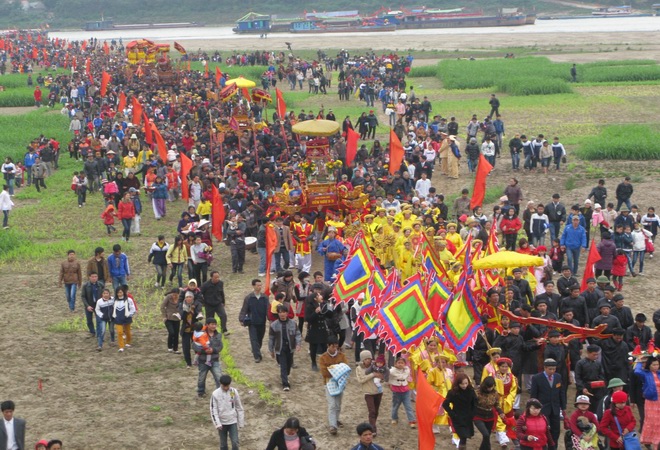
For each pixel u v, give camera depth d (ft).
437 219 162.50
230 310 144.66
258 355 121.39
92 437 99.55
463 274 102.99
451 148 243.60
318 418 103.76
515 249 167.84
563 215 171.63
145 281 163.02
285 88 481.05
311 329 116.16
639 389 96.68
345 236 163.22
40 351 128.98
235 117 265.13
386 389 111.96
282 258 168.04
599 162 257.96
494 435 98.99
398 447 95.55
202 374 109.50
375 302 111.86
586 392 96.07
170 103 348.59
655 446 94.07
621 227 158.92
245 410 106.01
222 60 645.92
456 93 429.38
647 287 155.12
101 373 119.55
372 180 201.36
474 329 103.24
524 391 107.96
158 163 235.61
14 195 252.83
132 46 483.92
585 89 424.05
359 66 474.08
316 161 174.81
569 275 123.24
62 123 377.71
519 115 347.56
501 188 227.20
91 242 195.83
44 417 105.29
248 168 216.95
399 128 281.13
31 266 179.52
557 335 102.17
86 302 132.77
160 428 101.91
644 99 383.04
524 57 583.99
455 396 90.33
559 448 96.68
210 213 190.70
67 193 252.62
